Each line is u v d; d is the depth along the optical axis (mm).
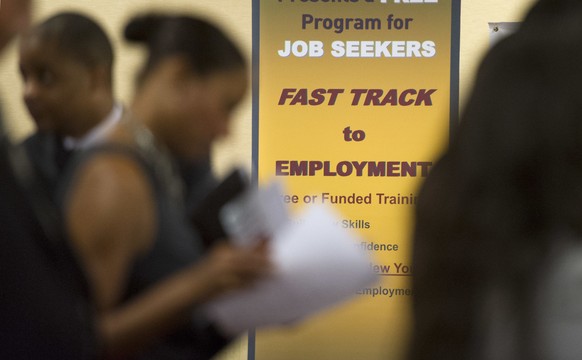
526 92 1723
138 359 3475
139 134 3680
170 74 3725
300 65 9766
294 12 9766
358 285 3463
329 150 9766
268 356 9555
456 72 9688
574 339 1610
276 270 3391
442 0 9664
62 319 2303
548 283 1661
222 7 9867
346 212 9758
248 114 9789
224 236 3686
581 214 1660
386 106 9727
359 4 9711
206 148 3820
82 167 3523
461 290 1700
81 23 4598
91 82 4516
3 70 9367
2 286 2244
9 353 2244
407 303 1808
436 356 1689
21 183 2377
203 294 3354
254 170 9789
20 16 2426
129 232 3479
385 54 9711
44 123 4363
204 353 3617
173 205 3662
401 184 9719
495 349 1649
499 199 1704
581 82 1697
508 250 1682
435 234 1742
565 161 1682
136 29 3861
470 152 1738
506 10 9750
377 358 9555
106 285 3420
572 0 1794
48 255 2484
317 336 9578
